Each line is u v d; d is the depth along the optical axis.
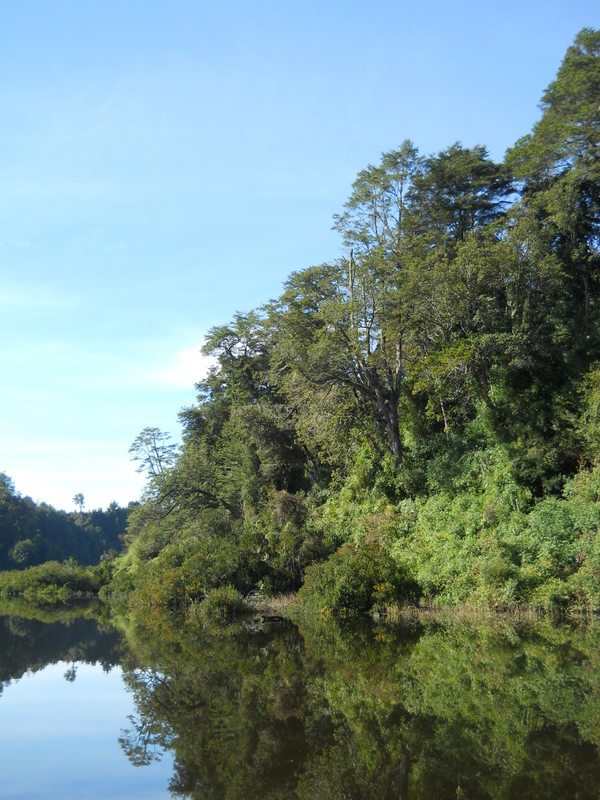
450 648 17.28
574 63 35.84
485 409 31.38
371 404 36.50
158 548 56.47
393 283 33.22
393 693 12.68
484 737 9.57
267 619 28.22
